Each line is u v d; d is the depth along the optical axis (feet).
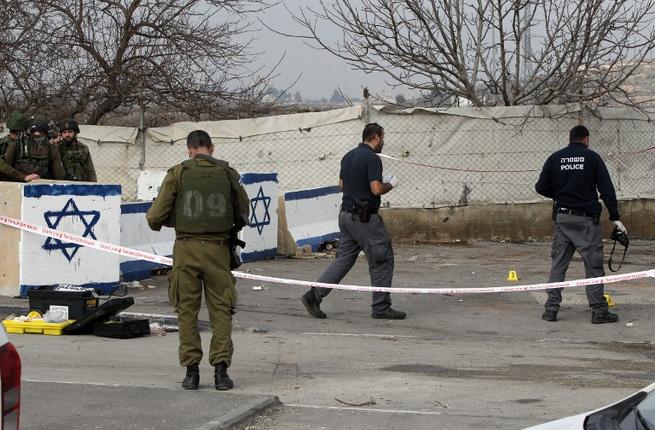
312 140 104.88
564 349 54.60
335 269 63.00
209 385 42.78
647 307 67.72
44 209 65.05
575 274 83.82
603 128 110.01
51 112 115.44
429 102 120.26
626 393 42.34
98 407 37.58
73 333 55.16
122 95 115.24
